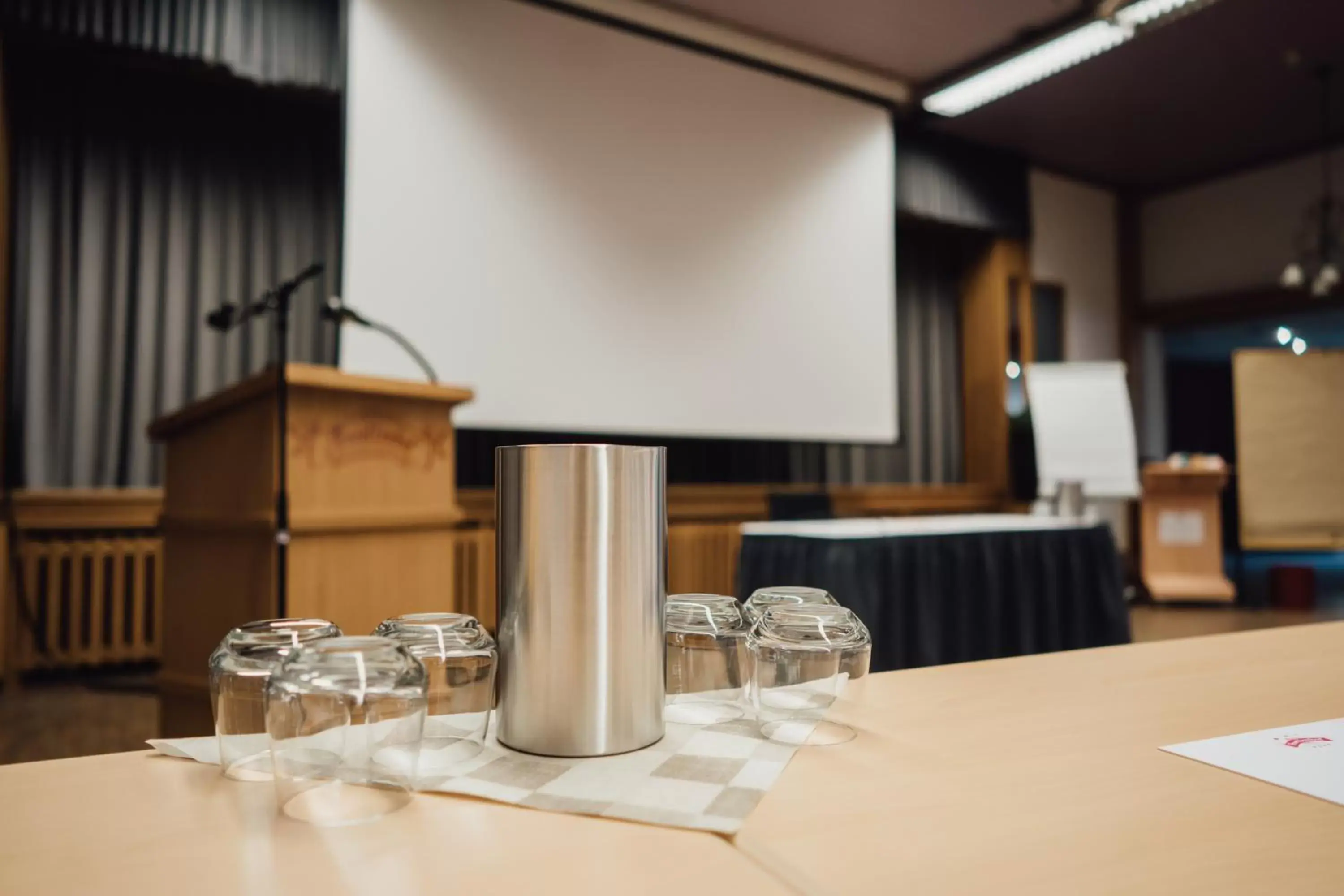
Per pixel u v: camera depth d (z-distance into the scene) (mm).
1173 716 631
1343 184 5648
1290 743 569
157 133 3754
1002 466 6043
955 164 5645
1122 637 2902
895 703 665
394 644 484
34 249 3502
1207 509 5457
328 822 446
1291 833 432
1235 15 4211
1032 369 5262
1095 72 4805
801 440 4566
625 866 398
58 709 3051
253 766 521
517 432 4512
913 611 2436
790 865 397
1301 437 5973
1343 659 816
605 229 3973
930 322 6215
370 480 2014
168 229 3756
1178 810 461
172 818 450
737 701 648
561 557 541
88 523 3439
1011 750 559
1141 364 6699
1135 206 6699
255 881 382
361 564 1981
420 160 3496
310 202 4043
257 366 3910
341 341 3320
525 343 3758
